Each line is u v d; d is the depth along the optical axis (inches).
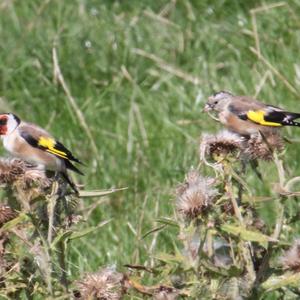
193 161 520.1
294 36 642.2
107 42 673.0
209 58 637.3
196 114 577.9
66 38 677.3
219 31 663.8
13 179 284.0
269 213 454.6
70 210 294.5
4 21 711.1
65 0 722.2
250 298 280.1
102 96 611.5
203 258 275.7
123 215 480.1
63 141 565.6
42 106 613.9
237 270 273.7
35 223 275.3
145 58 653.9
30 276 282.8
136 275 299.4
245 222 291.3
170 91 609.3
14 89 636.1
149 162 532.7
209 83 602.5
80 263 409.7
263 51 625.3
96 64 652.7
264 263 284.5
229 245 294.8
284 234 354.9
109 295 278.1
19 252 278.5
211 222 271.7
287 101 565.9
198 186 276.8
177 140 549.6
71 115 584.1
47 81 630.5
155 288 281.3
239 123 402.3
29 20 711.7
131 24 687.7
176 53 655.8
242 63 617.0
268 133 303.3
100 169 530.6
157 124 575.2
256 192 460.8
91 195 292.5
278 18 662.5
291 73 594.9
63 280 282.8
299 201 423.8
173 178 507.2
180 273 279.3
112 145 557.0
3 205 285.3
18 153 395.5
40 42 676.7
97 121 589.9
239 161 297.4
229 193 283.3
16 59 665.0
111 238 460.4
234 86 593.0
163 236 430.0
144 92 618.5
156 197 484.1
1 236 282.5
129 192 505.0
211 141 291.0
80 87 633.6
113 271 284.0
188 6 700.0
